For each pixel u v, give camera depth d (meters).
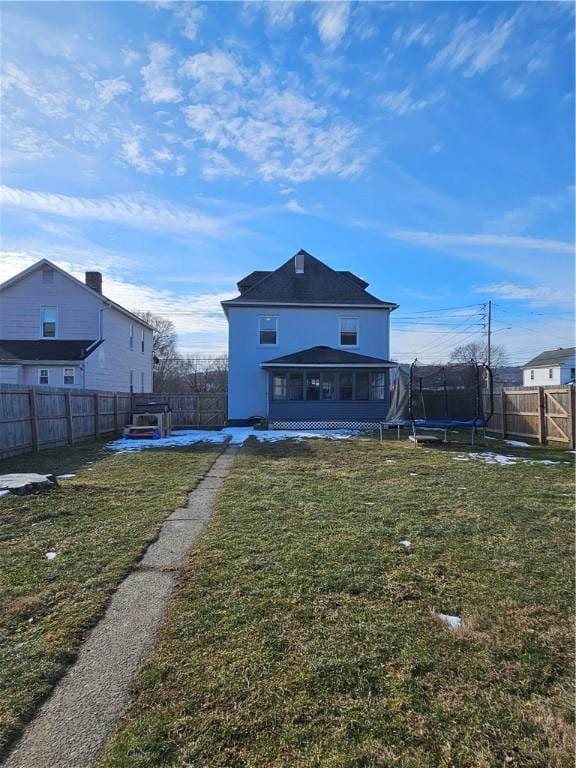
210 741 1.68
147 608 2.76
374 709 1.85
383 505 5.11
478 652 2.25
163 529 4.34
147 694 1.96
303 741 1.68
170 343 47.12
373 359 17.02
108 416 14.64
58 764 1.59
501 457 8.84
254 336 18.42
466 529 4.21
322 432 15.28
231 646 2.31
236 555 3.59
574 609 2.69
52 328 19.25
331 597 2.86
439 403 11.97
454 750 1.63
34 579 3.18
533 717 1.80
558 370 38.66
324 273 19.25
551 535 4.04
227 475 7.19
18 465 8.15
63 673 2.12
